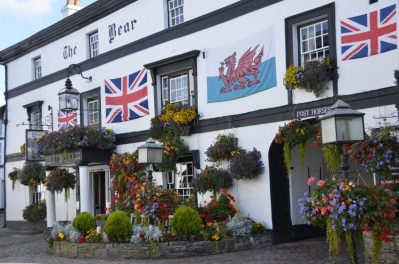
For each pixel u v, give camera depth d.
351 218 6.41
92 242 11.75
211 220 12.31
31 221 20.12
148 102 15.58
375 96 10.12
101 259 11.20
